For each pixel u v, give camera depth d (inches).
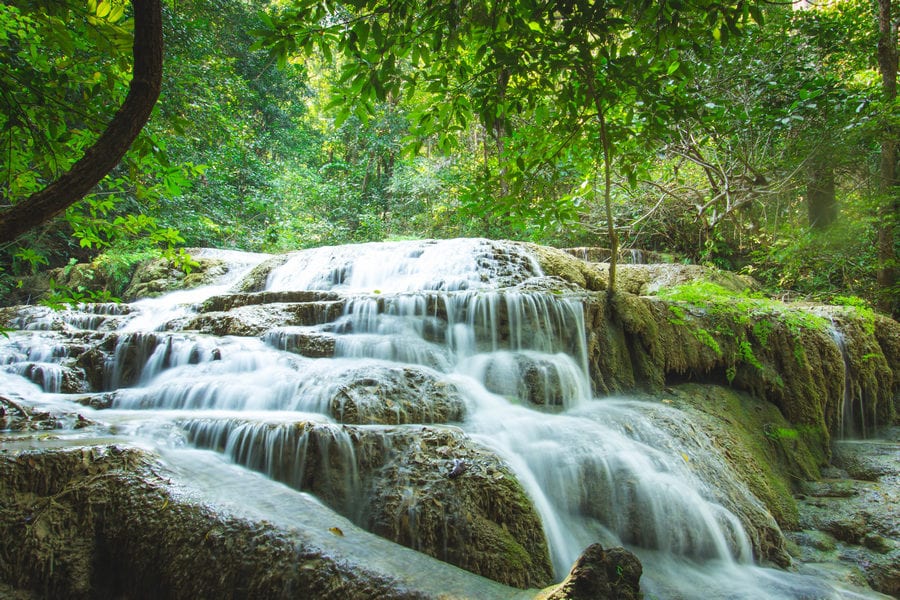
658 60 138.3
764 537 165.6
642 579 135.0
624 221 496.7
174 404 182.2
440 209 633.6
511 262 336.8
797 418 248.8
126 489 108.9
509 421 173.8
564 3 110.3
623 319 244.2
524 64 125.6
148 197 133.8
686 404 228.4
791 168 322.3
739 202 367.9
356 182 858.1
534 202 238.7
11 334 231.5
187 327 250.2
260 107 807.1
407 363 210.1
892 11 336.8
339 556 92.5
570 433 171.5
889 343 294.8
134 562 101.0
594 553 90.2
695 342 255.4
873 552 169.3
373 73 123.0
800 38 314.2
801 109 274.4
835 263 353.4
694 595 132.6
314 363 201.8
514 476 133.8
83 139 112.3
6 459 108.8
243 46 723.4
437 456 135.1
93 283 444.1
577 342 228.1
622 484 155.3
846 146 290.8
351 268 364.2
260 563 92.2
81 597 100.0
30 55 118.4
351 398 164.9
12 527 102.2
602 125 153.4
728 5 110.7
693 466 176.7
